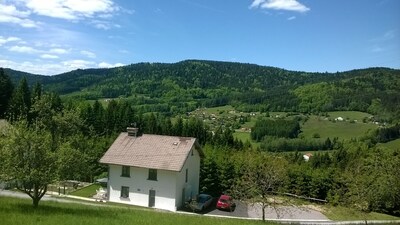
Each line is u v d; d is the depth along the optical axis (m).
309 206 54.38
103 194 50.41
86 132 76.06
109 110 98.44
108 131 94.44
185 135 100.00
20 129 26.41
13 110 85.25
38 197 27.34
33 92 95.25
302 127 162.88
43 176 25.41
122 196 48.41
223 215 44.75
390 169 55.09
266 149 139.00
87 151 53.50
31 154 25.78
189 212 45.62
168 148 49.59
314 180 61.78
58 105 93.38
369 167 57.19
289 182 60.59
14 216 22.48
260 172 38.34
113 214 27.41
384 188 50.28
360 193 37.94
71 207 30.16
